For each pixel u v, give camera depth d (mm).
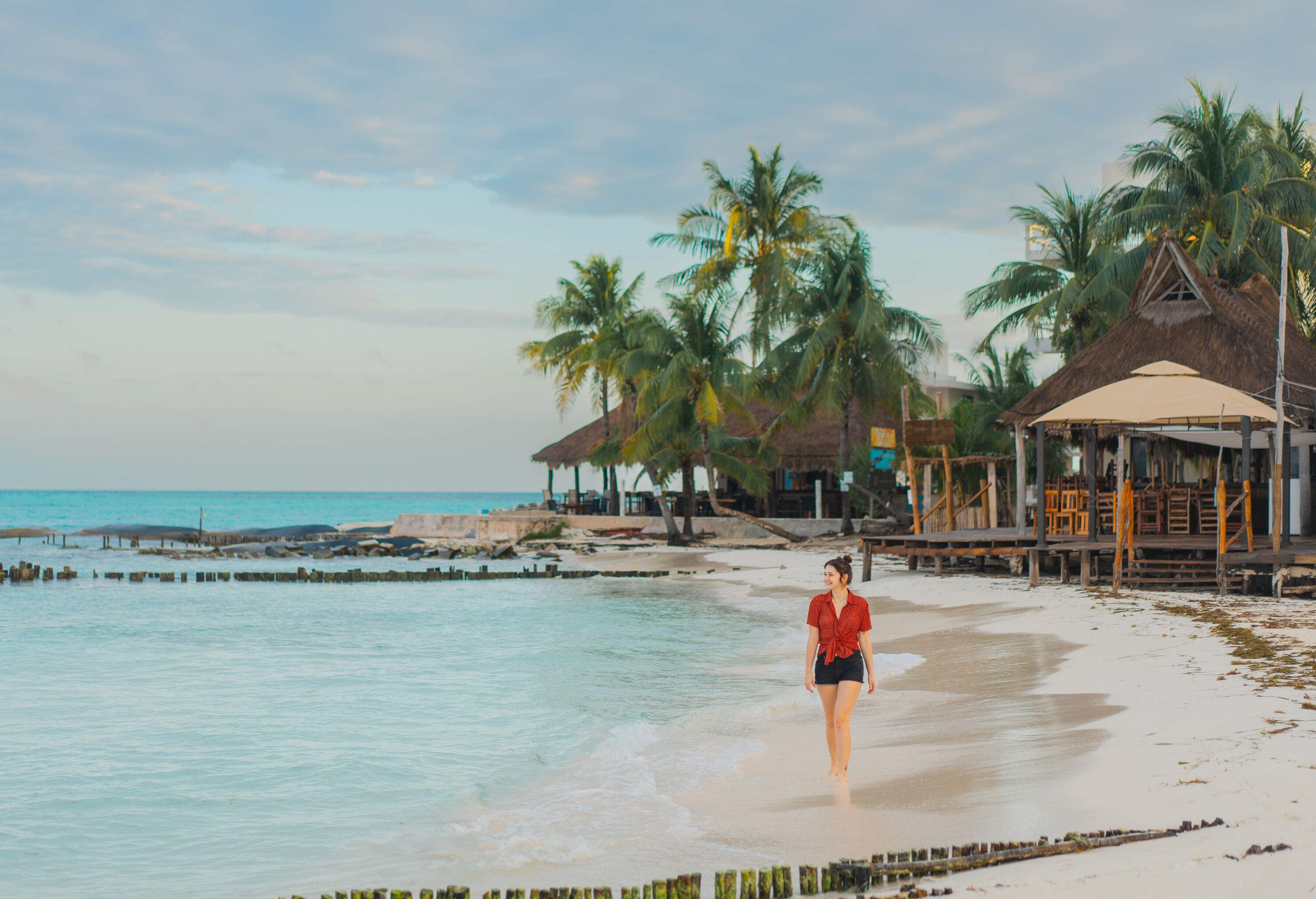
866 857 6219
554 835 7281
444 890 5750
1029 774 7773
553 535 52844
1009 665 13594
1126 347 26406
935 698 11766
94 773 9781
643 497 55406
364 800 8781
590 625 21828
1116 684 11383
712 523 49219
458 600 28266
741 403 44906
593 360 48406
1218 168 32781
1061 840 5836
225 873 7027
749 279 44938
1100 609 18031
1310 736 7910
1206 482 27125
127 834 7953
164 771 9852
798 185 44562
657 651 17688
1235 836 5578
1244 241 30609
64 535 63875
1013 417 26719
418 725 11883
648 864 6496
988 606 20281
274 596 30359
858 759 9055
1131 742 8367
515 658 17172
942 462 33125
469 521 59875
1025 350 42562
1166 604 18156
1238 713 9047
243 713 12711
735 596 27281
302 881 6750
